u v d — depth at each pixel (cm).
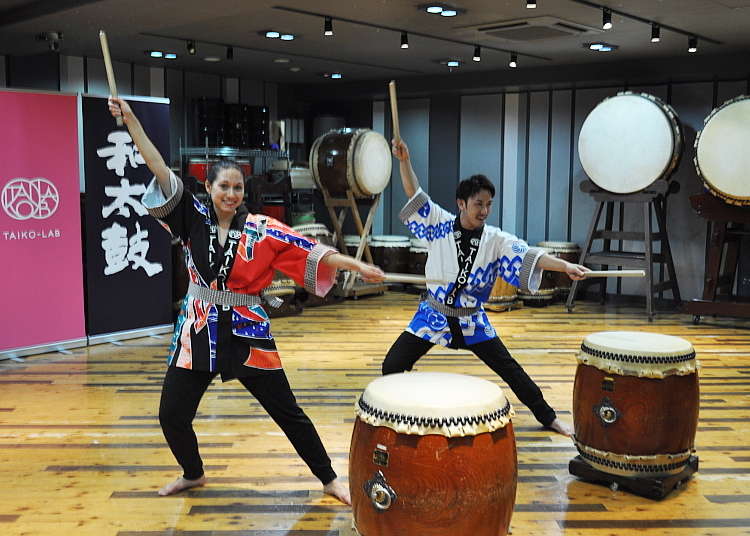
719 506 283
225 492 293
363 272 256
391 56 744
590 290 816
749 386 455
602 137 702
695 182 761
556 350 553
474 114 885
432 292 332
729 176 625
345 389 441
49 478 307
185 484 294
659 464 288
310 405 408
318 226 763
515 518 271
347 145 753
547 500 287
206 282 262
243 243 260
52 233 523
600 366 291
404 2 507
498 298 718
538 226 859
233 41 664
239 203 266
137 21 571
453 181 907
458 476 199
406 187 331
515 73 807
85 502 283
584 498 289
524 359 523
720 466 323
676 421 285
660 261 716
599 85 793
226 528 263
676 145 679
